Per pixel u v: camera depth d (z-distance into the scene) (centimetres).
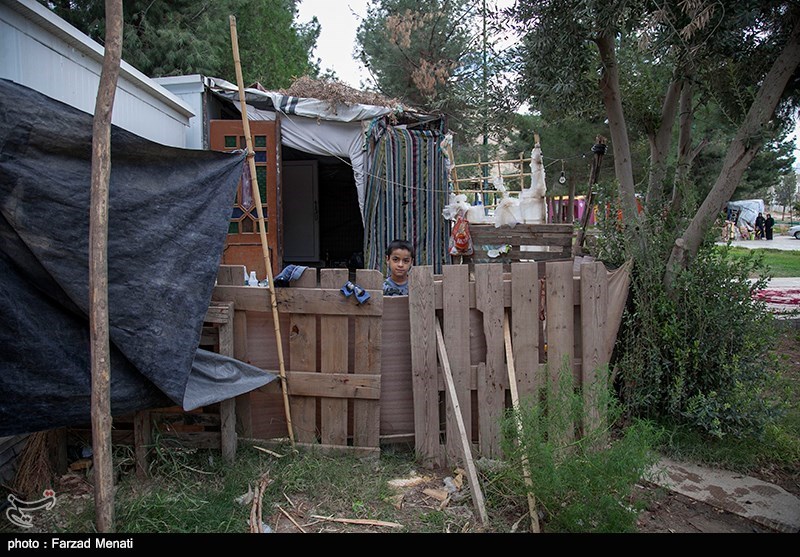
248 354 348
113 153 286
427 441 345
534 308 348
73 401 275
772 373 445
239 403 342
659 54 500
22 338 262
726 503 324
